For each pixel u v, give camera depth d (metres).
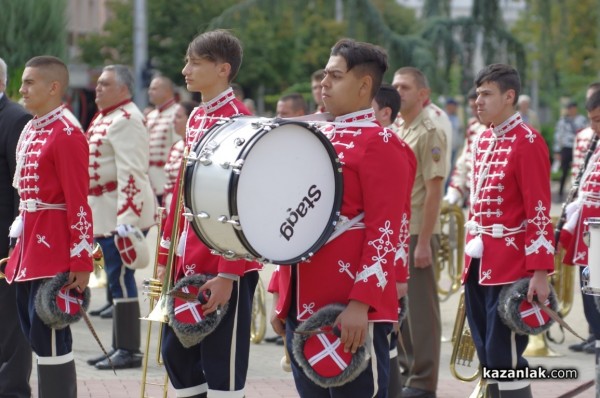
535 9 23.69
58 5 19.59
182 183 6.73
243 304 7.67
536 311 7.87
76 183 8.29
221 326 7.57
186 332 7.38
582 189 10.19
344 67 6.49
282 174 6.24
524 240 7.96
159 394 10.06
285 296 6.57
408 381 10.02
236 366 7.65
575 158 14.39
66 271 8.30
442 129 10.06
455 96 25.95
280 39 37.44
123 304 11.31
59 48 19.72
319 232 6.35
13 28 19.25
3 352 9.15
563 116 32.28
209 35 7.64
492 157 8.15
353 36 22.36
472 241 8.20
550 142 41.72
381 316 6.32
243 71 38.03
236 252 6.34
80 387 10.30
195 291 7.42
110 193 11.65
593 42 42.97
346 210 6.42
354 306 6.24
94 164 11.63
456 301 15.28
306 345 6.35
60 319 8.24
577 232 10.13
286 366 10.20
